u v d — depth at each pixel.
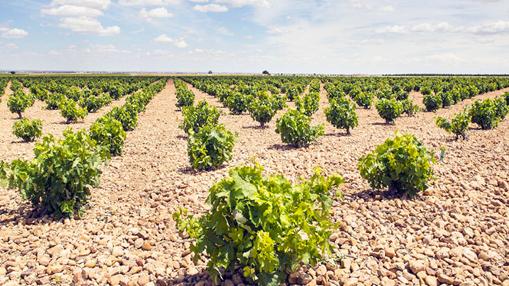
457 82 53.03
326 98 38.09
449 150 12.12
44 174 7.27
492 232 6.24
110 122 13.64
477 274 5.06
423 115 24.08
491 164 10.03
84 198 7.72
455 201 7.55
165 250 6.17
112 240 6.55
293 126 13.79
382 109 20.16
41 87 44.88
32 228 7.11
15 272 5.50
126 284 5.17
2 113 26.86
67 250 6.12
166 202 8.27
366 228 6.54
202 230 4.69
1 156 13.17
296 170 10.38
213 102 35.16
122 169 11.59
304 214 4.79
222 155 11.21
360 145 14.12
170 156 13.21
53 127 20.45
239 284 4.81
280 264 4.46
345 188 8.60
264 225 4.29
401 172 7.88
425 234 6.24
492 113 17.09
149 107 31.67
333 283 4.96
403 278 5.02
